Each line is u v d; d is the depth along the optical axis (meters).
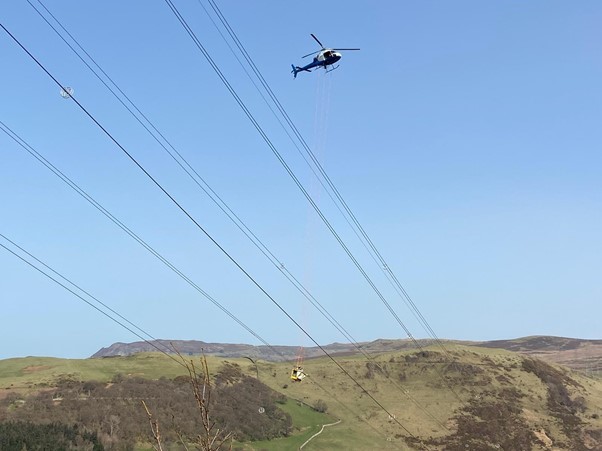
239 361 146.62
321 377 143.38
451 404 127.25
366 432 109.75
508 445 109.62
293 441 96.88
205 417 15.39
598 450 112.19
